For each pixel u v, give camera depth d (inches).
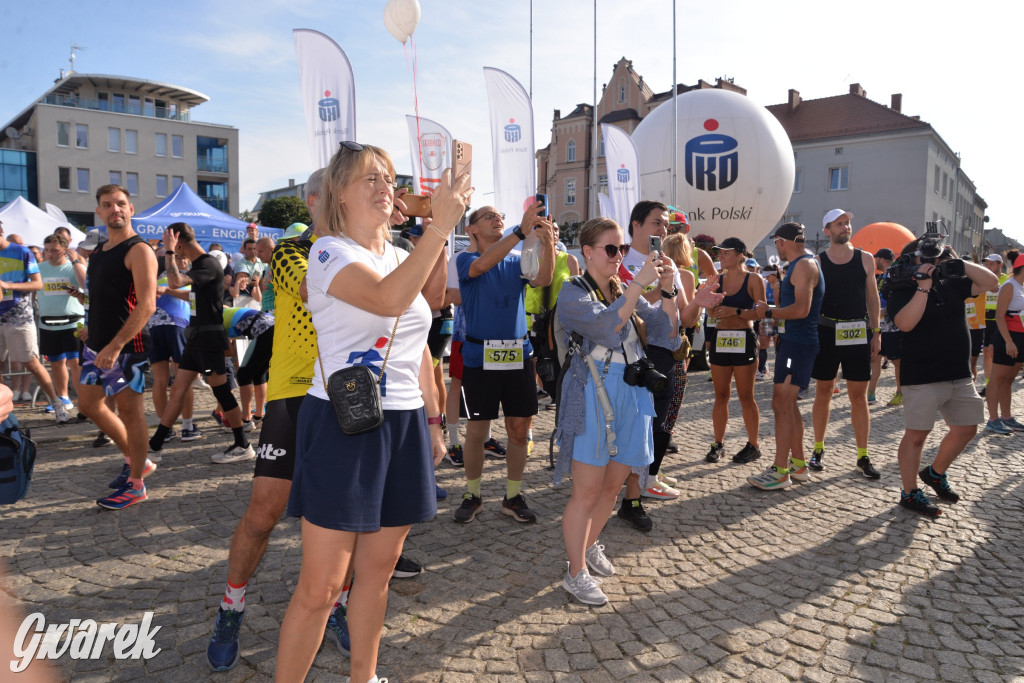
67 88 1752.0
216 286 189.2
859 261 187.6
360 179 73.2
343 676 92.0
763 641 101.5
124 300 145.7
